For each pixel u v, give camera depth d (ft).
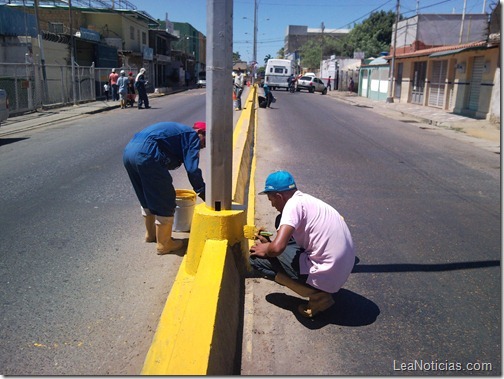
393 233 18.47
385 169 31.14
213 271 10.41
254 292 12.98
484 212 21.79
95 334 11.00
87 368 9.78
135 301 12.48
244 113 44.93
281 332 11.28
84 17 116.67
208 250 11.32
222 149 11.91
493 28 57.82
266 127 51.49
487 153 39.52
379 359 10.43
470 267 15.40
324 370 9.98
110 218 19.06
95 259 14.99
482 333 11.59
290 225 11.07
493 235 18.57
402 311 12.51
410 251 16.66
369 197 23.84
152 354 9.17
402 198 23.88
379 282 14.19
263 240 12.60
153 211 14.93
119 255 15.33
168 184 14.61
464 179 28.94
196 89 165.17
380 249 16.76
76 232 17.37
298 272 11.68
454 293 13.61
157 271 14.23
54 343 10.61
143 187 14.61
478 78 66.28
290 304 12.53
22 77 59.41
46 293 12.78
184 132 14.29
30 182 24.58
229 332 10.10
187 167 14.02
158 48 160.66
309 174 28.66
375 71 120.57
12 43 68.44
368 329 11.60
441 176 29.58
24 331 11.02
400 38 106.93
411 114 73.31
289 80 137.90
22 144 37.04
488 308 12.79
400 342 11.11
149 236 16.40
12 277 13.66
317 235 11.32
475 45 60.59
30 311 11.86
